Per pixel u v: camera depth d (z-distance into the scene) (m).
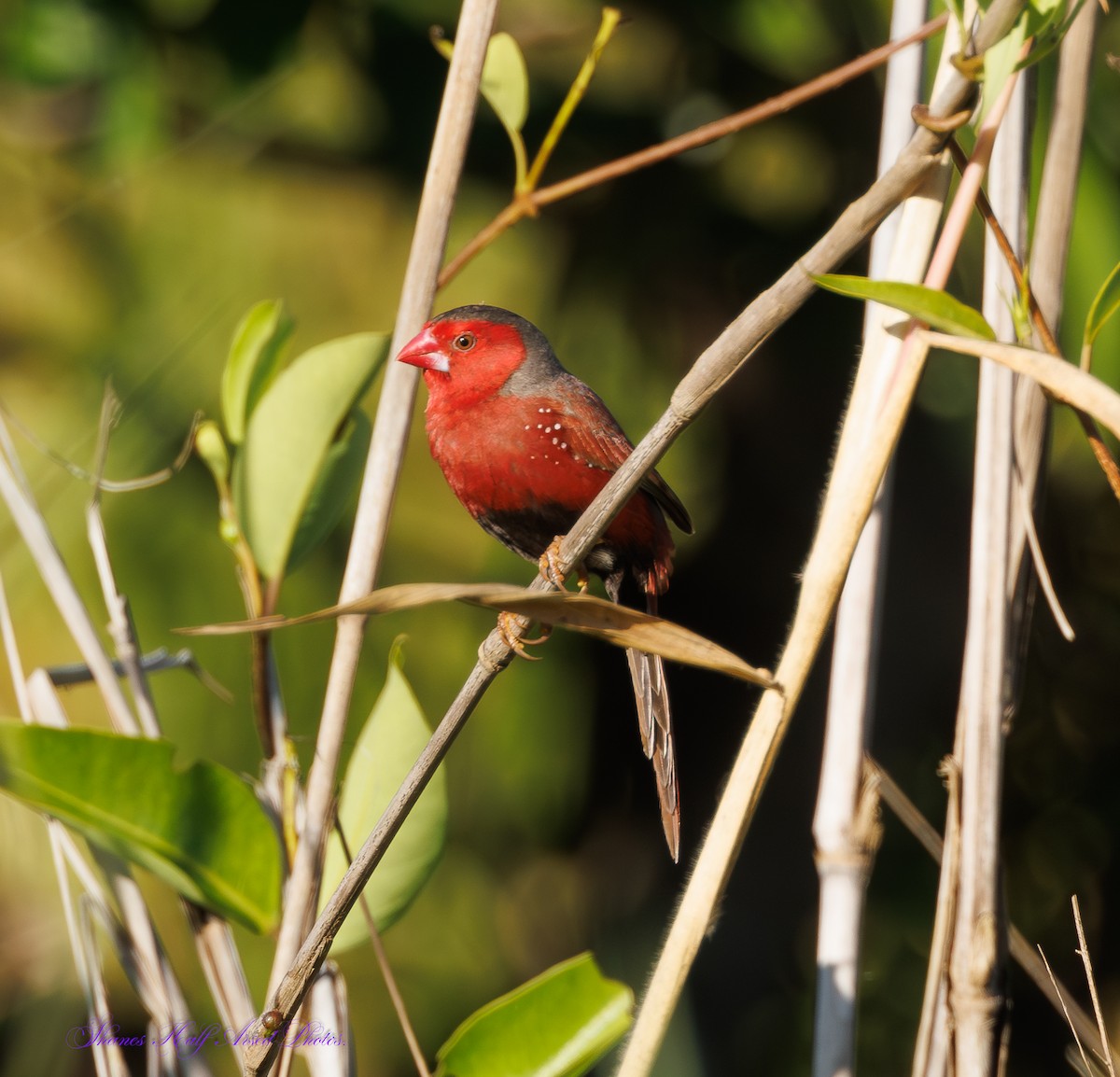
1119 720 12.39
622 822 13.04
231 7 10.28
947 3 3.67
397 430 5.26
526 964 12.30
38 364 10.77
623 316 12.15
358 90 11.38
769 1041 12.46
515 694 11.93
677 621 13.05
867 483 4.06
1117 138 9.33
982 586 4.67
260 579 5.27
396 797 4.19
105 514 10.23
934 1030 4.60
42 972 10.28
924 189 4.17
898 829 12.23
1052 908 12.41
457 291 11.87
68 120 11.86
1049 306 4.96
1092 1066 4.90
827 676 12.80
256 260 11.43
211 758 10.25
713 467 12.66
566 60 11.82
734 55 11.84
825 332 12.32
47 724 4.70
